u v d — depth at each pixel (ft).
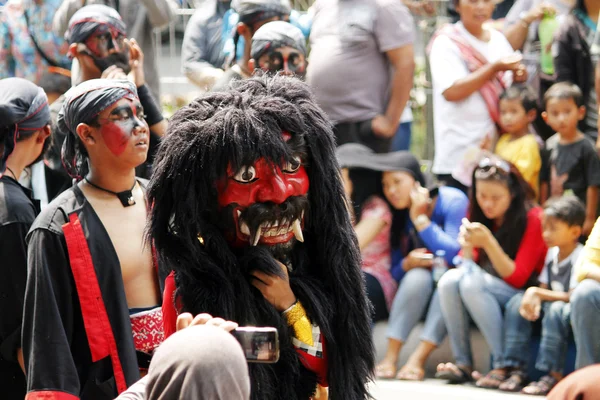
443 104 31.24
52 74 33.60
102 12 25.53
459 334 27.78
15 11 33.68
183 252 14.15
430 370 28.73
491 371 27.30
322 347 14.78
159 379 9.68
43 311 17.10
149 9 32.48
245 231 14.16
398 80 30.42
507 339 27.07
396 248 29.48
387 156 29.45
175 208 14.07
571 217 26.94
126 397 11.50
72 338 17.53
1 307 18.79
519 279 27.48
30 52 33.55
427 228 28.76
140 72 24.63
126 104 18.48
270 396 13.96
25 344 17.25
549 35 32.22
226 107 14.19
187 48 34.60
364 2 30.42
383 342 29.04
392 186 29.01
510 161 29.78
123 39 25.55
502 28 33.88
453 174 30.91
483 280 27.48
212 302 13.93
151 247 14.83
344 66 30.27
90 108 18.24
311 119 14.52
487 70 30.50
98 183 18.48
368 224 29.01
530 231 27.71
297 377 14.52
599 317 25.21
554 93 29.63
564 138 29.86
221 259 14.14
